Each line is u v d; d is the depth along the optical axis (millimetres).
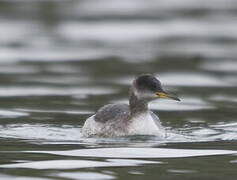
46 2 46906
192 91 25812
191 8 45812
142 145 17625
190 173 14984
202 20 42281
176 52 33688
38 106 22797
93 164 15664
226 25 40812
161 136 18656
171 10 45062
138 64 30875
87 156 16406
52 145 17531
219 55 32969
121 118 18859
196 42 36312
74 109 22422
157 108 22969
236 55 32938
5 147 17250
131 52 33562
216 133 19094
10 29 39188
